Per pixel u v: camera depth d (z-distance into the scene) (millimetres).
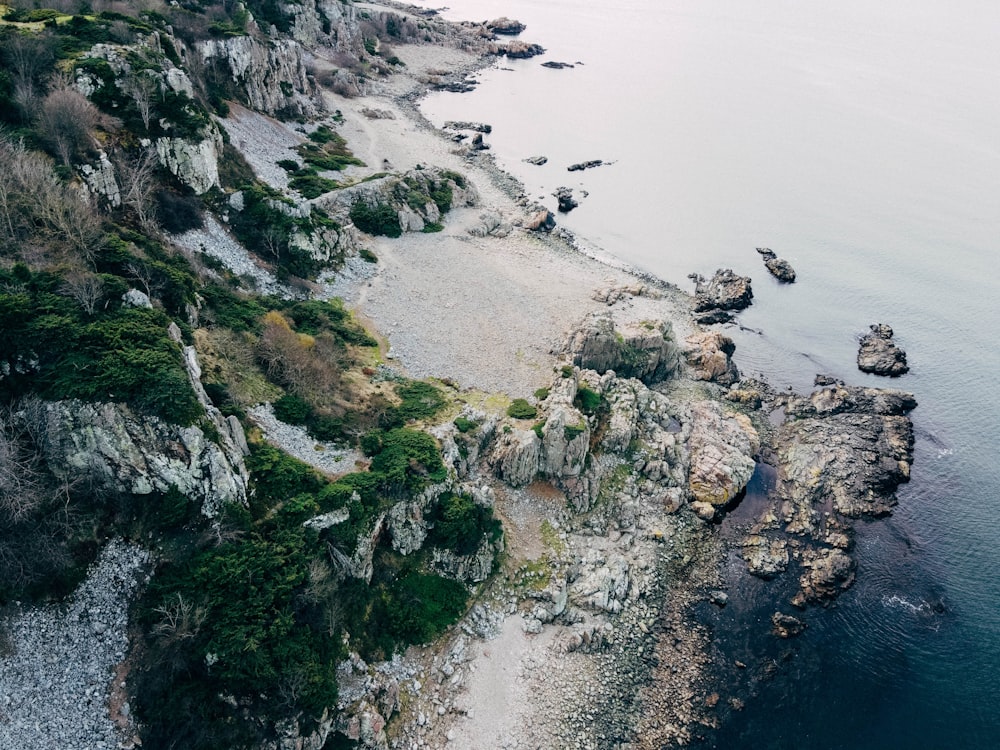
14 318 52688
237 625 49656
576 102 185875
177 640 48219
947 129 179250
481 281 101938
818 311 109250
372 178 114062
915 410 89875
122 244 65188
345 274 96188
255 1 156875
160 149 83188
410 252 106000
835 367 98125
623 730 57594
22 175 62031
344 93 158250
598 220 130250
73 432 51156
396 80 181500
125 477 52094
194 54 110000
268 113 126000
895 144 169875
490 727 56438
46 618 48281
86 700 46562
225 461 54750
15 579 48250
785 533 74062
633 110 183375
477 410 76312
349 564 58125
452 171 126438
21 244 58906
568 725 57375
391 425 71750
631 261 118312
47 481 51219
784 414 89688
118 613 49688
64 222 61250
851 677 61406
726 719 58562
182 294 66938
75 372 51906
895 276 117938
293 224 92000
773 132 174375
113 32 88750
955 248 126250
